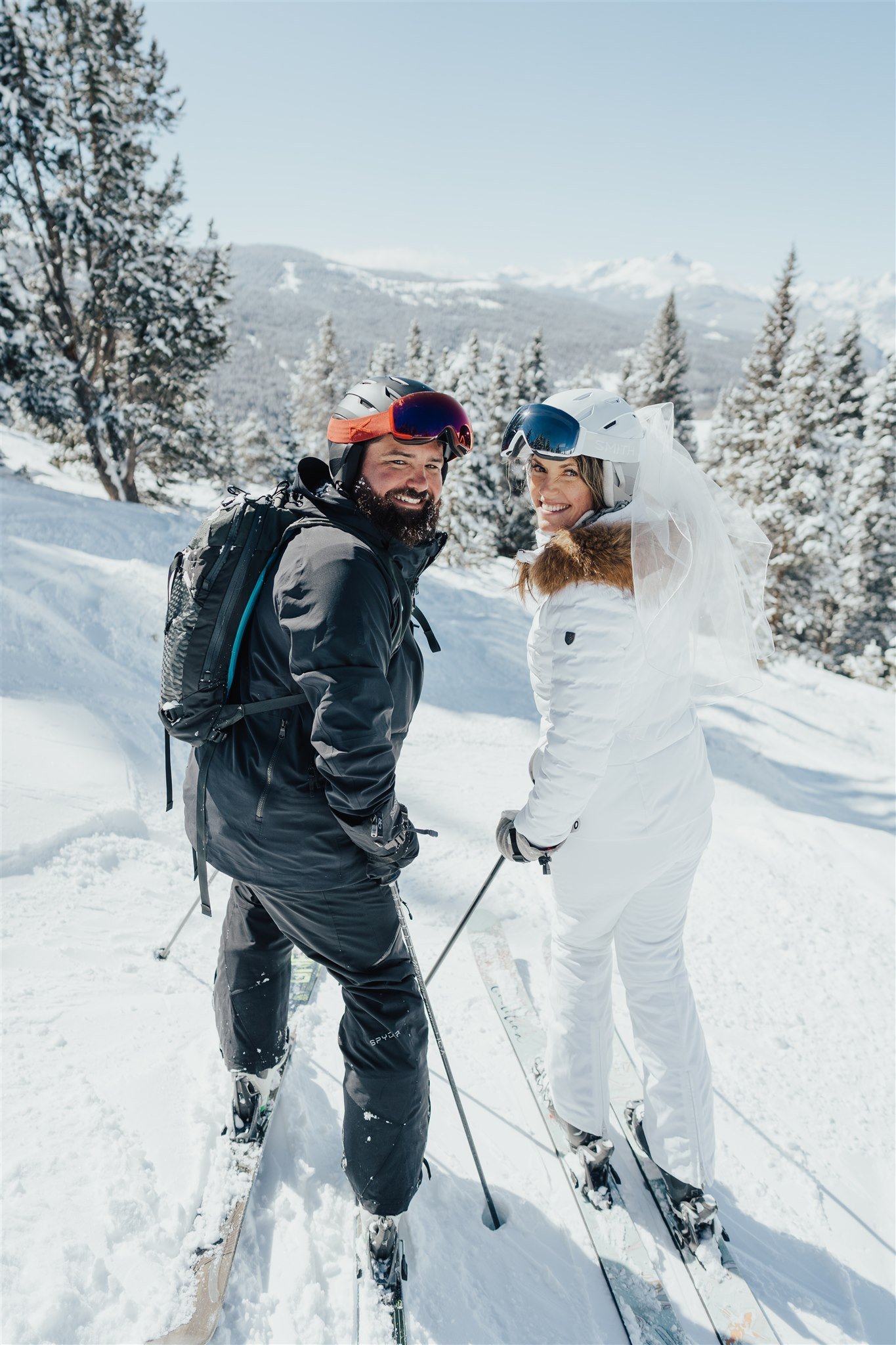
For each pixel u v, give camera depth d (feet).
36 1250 4.30
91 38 41.73
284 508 4.33
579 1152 5.91
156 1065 5.96
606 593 4.46
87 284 45.60
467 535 61.82
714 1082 7.63
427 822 13.00
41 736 11.23
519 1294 5.10
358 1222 5.07
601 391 4.87
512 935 9.53
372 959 4.73
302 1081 6.25
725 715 28.27
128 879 8.78
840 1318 5.48
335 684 3.72
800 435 64.64
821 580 67.72
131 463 47.47
